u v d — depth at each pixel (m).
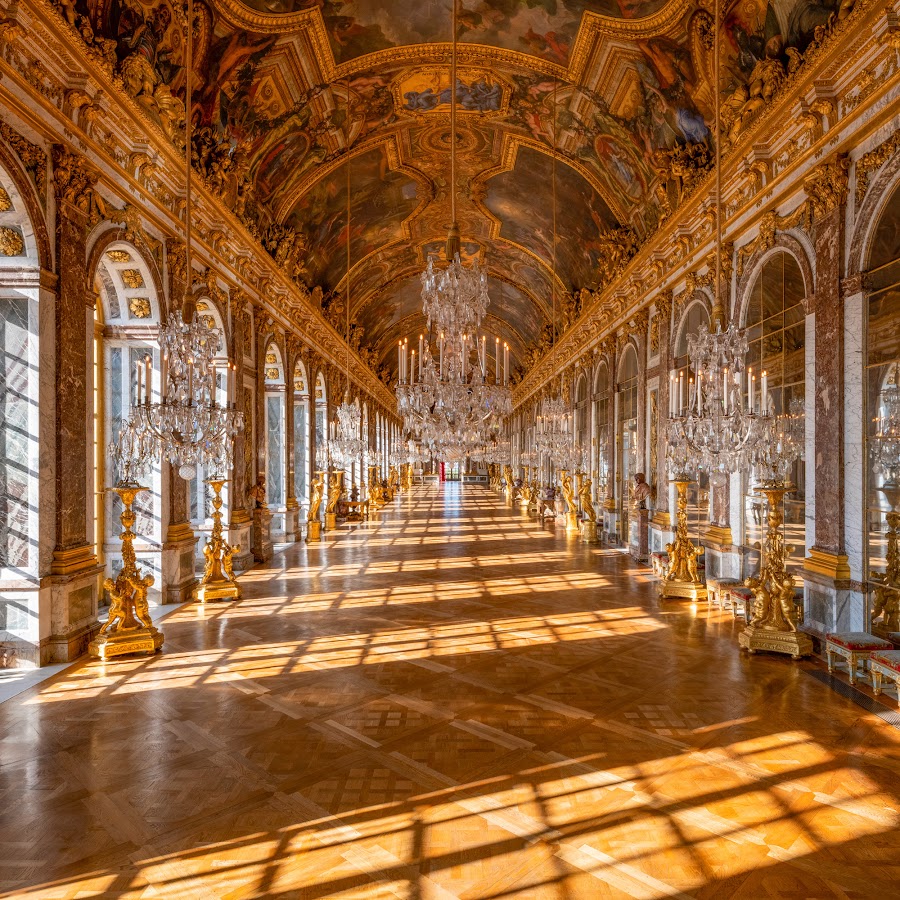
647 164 14.38
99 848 4.02
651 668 7.58
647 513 15.77
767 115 9.03
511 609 10.63
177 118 10.14
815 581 8.25
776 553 8.23
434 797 4.64
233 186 13.52
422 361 7.77
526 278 29.94
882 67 7.11
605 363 20.92
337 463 22.72
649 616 10.16
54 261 7.63
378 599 11.38
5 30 6.41
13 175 6.89
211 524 13.36
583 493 20.77
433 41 13.23
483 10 12.27
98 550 10.42
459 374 7.43
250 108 12.81
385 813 4.42
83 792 4.70
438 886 3.66
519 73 14.06
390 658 7.97
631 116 13.64
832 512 8.05
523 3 11.95
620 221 17.50
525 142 17.17
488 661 7.85
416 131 17.17
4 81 6.65
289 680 7.16
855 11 6.97
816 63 7.77
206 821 4.32
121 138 8.95
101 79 7.96
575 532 22.23
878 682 6.64
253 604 10.94
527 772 5.02
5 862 3.86
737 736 5.69
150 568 10.73
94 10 8.07
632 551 16.66
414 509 32.16
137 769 5.05
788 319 9.38
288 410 19.11
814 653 8.16
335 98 14.40
